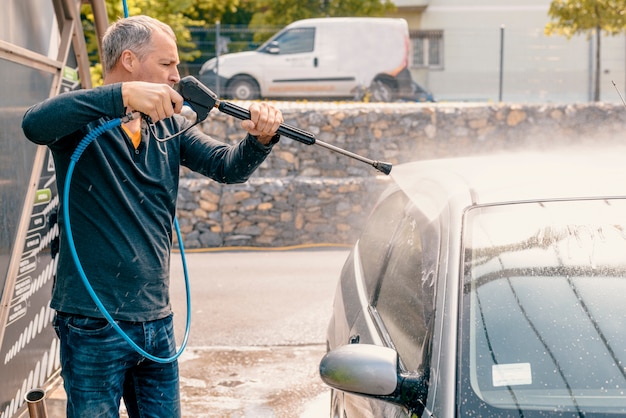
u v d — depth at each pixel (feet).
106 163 7.66
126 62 8.07
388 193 12.01
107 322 7.67
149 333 7.96
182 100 7.27
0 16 11.51
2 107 11.41
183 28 52.11
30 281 12.60
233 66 50.90
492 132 42.24
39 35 13.25
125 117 7.34
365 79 51.01
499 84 54.60
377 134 41.52
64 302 7.73
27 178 12.46
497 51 57.77
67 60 14.73
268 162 40.83
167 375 8.36
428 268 7.68
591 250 7.20
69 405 7.84
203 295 25.93
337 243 39.01
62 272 7.84
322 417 14.57
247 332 20.93
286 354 18.62
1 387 11.20
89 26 48.75
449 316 6.77
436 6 76.13
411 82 51.34
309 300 24.99
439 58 61.77
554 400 6.15
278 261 33.58
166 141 8.25
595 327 6.63
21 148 12.19
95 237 7.69
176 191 8.43
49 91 13.62
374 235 11.55
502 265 7.13
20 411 12.06
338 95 51.24
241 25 64.13
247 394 15.81
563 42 56.95
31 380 12.66
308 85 51.08
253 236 38.75
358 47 50.90
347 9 65.16
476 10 76.02
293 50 51.11
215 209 38.55
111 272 7.70
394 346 7.77
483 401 6.13
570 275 7.03
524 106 42.47
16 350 11.89
